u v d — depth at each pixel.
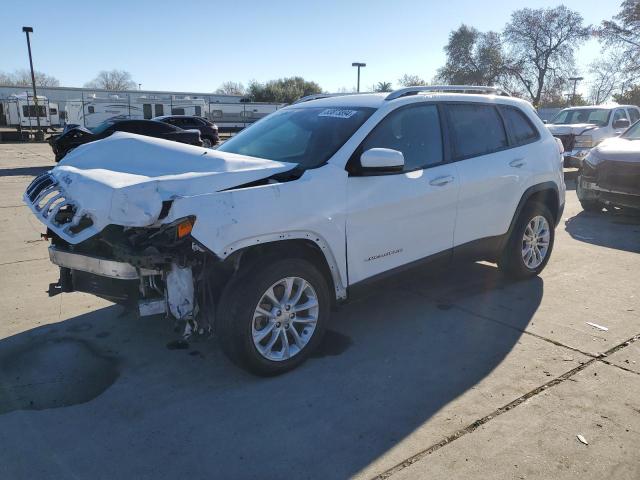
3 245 6.96
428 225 4.33
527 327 4.40
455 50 49.88
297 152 4.02
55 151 18.11
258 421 3.09
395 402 3.28
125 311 4.61
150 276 3.30
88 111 37.66
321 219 3.59
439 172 4.39
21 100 37.31
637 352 3.95
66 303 4.86
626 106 15.21
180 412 3.17
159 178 3.21
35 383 3.48
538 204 5.39
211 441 2.90
